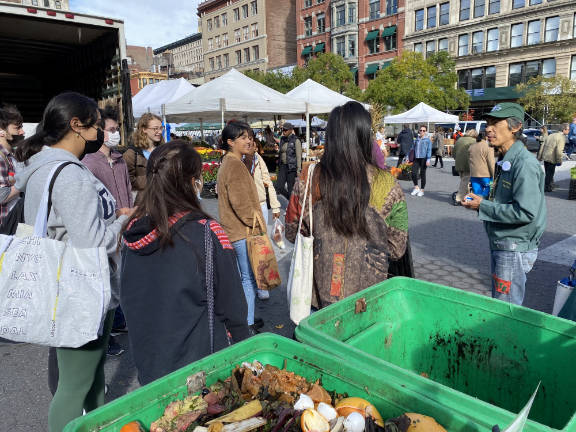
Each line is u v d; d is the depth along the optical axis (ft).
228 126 11.30
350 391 4.08
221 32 210.18
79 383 6.26
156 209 5.28
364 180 6.68
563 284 9.02
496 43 118.32
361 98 109.09
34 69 35.19
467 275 17.24
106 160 10.86
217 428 3.47
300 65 163.43
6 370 10.60
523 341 5.39
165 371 5.25
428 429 3.34
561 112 97.60
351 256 6.77
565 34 105.50
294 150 30.83
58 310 5.60
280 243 12.06
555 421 5.15
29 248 5.59
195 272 5.32
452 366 6.06
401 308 6.40
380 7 136.87
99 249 5.84
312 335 4.79
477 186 22.86
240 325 5.68
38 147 6.19
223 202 11.28
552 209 29.27
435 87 100.48
